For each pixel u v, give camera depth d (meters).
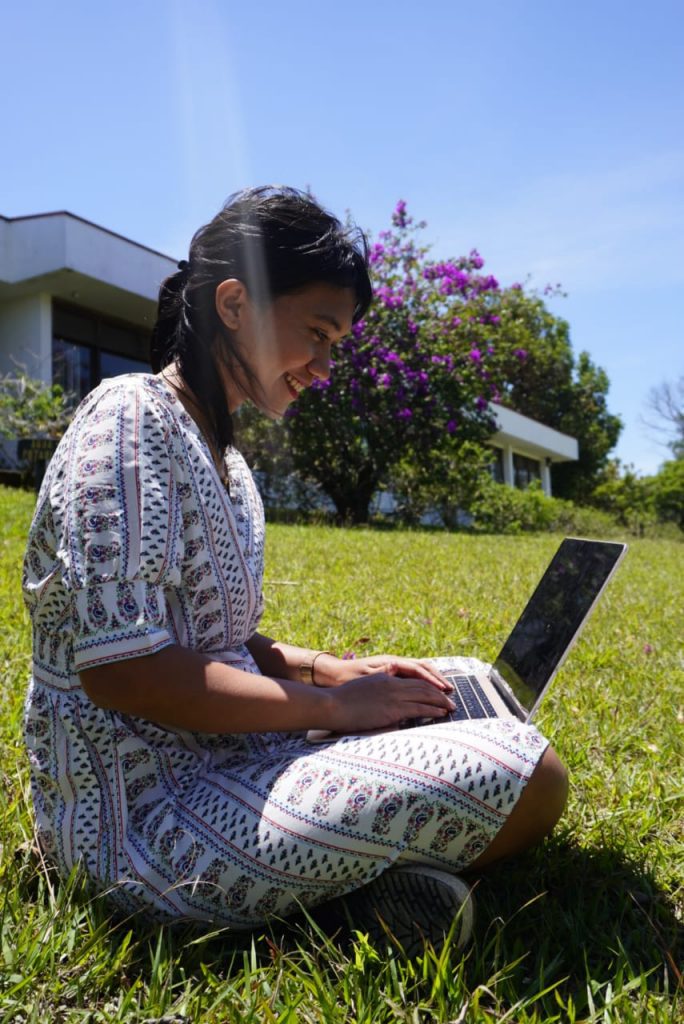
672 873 1.77
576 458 28.86
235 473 1.70
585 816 2.02
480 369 13.43
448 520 15.57
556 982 1.38
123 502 1.35
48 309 12.93
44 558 1.47
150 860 1.42
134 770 1.48
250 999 1.28
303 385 1.65
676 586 6.84
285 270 1.51
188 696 1.36
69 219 11.79
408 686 1.63
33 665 1.56
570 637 1.70
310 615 4.19
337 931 1.42
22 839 1.75
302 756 1.44
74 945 1.40
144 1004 1.28
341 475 12.88
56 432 11.05
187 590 1.49
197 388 1.56
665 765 2.44
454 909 1.35
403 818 1.33
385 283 13.16
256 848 1.36
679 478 26.75
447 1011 1.27
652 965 1.48
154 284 13.27
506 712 1.79
